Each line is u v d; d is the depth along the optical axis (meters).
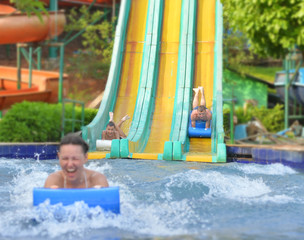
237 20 17.48
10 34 36.44
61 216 5.27
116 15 42.50
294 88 31.98
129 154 15.11
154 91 20.25
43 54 39.59
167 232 4.90
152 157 14.80
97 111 19.23
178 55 21.41
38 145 14.91
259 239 4.62
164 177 9.81
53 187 5.57
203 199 7.16
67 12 43.91
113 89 20.23
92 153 15.40
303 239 4.63
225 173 10.71
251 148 14.19
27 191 7.71
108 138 16.95
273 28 16.75
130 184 8.75
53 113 24.75
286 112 31.19
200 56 21.31
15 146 14.33
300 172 11.48
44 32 37.94
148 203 6.70
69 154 5.49
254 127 30.31
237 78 36.00
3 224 5.10
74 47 42.22
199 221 5.54
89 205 5.34
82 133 16.86
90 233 4.78
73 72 36.69
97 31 42.41
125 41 22.27
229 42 33.25
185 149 17.12
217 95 18.59
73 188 5.61
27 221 5.22
